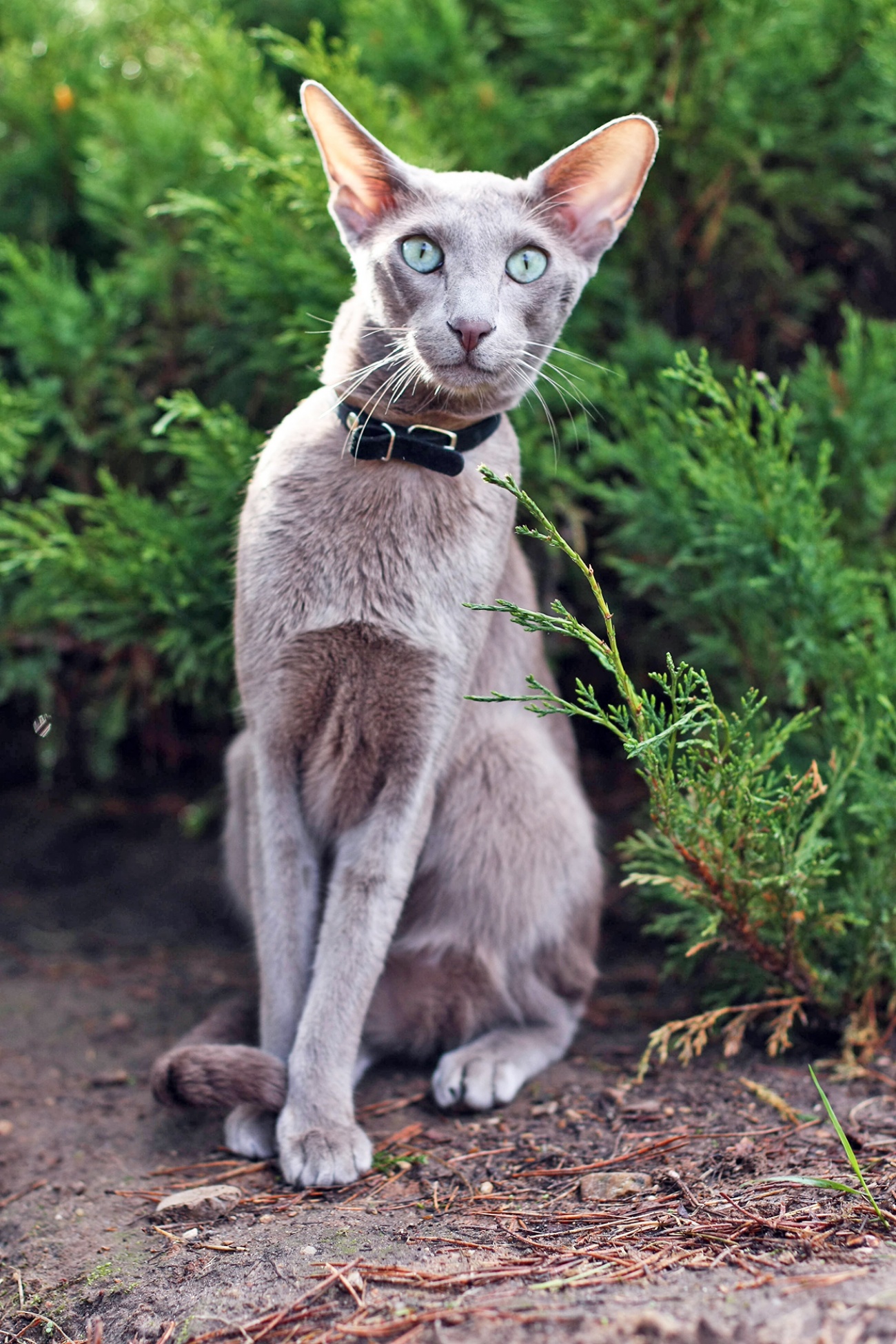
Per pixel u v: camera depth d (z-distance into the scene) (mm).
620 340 3629
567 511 3256
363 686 2271
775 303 3811
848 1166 1956
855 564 3197
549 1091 2482
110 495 3186
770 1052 2449
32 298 3453
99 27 4105
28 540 3293
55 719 3926
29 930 3688
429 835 2562
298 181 3055
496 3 3836
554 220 2291
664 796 2172
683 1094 2396
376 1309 1615
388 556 2229
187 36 3629
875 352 3172
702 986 3086
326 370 2363
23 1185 2230
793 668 2711
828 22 3453
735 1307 1474
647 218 3555
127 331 3662
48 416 3455
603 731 4008
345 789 2393
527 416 3273
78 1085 2678
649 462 3102
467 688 2344
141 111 3568
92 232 3969
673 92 3309
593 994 3195
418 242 2143
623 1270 1640
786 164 3678
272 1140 2262
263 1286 1737
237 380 3514
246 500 2428
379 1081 2594
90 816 4230
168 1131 2432
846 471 3209
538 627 1957
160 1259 1892
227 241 3219
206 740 4188
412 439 2191
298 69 3492
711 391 2781
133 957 3537
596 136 2229
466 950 2590
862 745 2568
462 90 3559
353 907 2275
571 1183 2029
